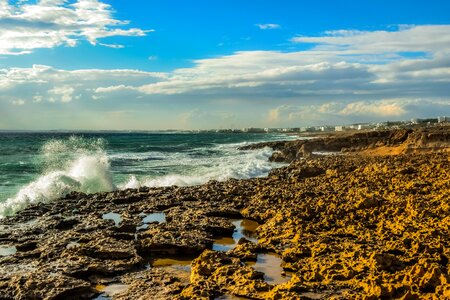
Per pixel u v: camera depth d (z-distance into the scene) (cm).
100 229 1519
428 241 1218
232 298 961
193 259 1270
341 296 928
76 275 1092
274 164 4119
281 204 1838
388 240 1281
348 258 1127
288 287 970
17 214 1773
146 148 7225
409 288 927
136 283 1060
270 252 1280
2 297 953
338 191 2055
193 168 3647
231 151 6259
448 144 4503
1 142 8775
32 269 1128
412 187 1950
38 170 3347
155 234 1409
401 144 5147
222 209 1809
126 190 2312
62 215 1759
